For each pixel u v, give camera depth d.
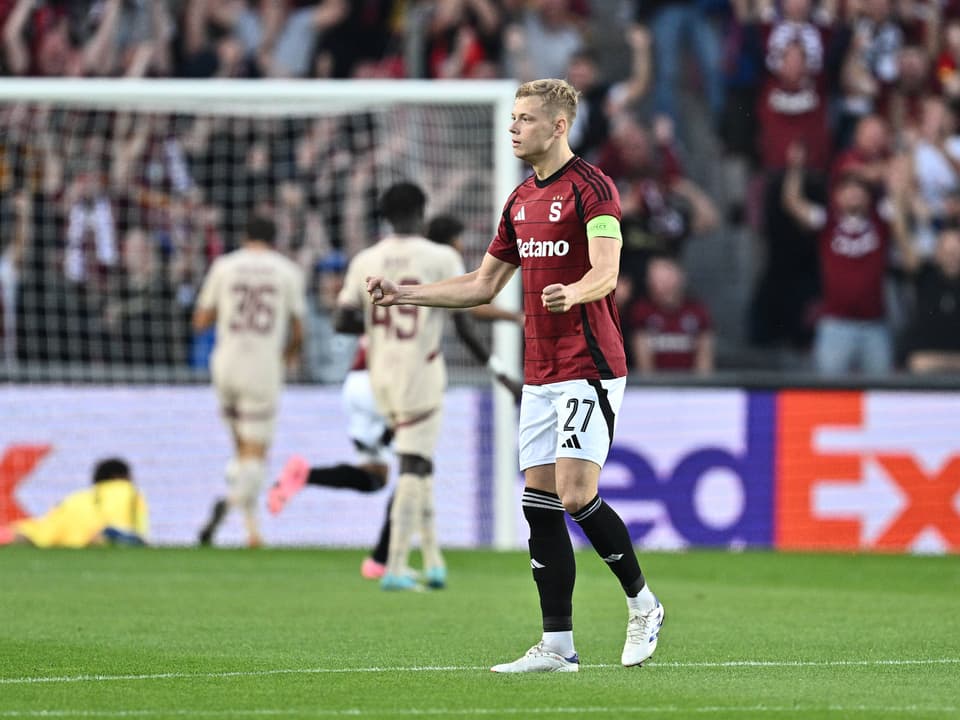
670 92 57.38
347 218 50.50
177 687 17.58
